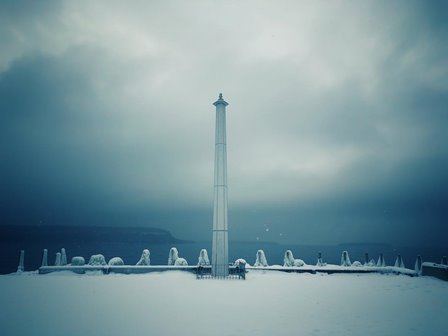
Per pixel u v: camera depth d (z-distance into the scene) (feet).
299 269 84.64
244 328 30.66
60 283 66.39
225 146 84.17
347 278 74.79
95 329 30.68
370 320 33.81
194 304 43.09
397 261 89.20
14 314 37.27
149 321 33.60
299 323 32.55
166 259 354.54
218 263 76.95
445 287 59.93
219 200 80.74
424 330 29.96
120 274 82.28
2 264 231.91
